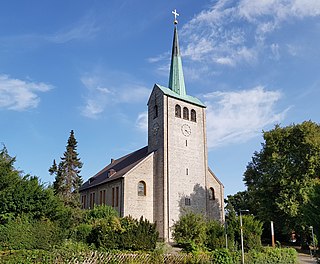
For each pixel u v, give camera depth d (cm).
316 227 1873
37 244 2017
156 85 4931
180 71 5097
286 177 3931
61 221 2464
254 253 2636
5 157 2416
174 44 5225
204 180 4784
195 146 4834
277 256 2753
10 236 1981
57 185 4738
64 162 4875
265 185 4166
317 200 1866
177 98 4825
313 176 3834
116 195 4556
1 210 2192
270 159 4097
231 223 3084
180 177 4547
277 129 4234
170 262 2294
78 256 2000
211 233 3064
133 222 2689
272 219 4128
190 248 2686
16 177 2370
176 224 3544
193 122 4919
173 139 4638
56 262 1900
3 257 1761
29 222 2211
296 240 4669
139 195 4406
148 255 2258
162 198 4366
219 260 2375
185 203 4488
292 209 3653
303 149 3922
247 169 4666
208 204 4719
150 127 4916
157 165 4594
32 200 2317
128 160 5456
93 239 2481
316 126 4075
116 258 2136
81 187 5912
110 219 2647
